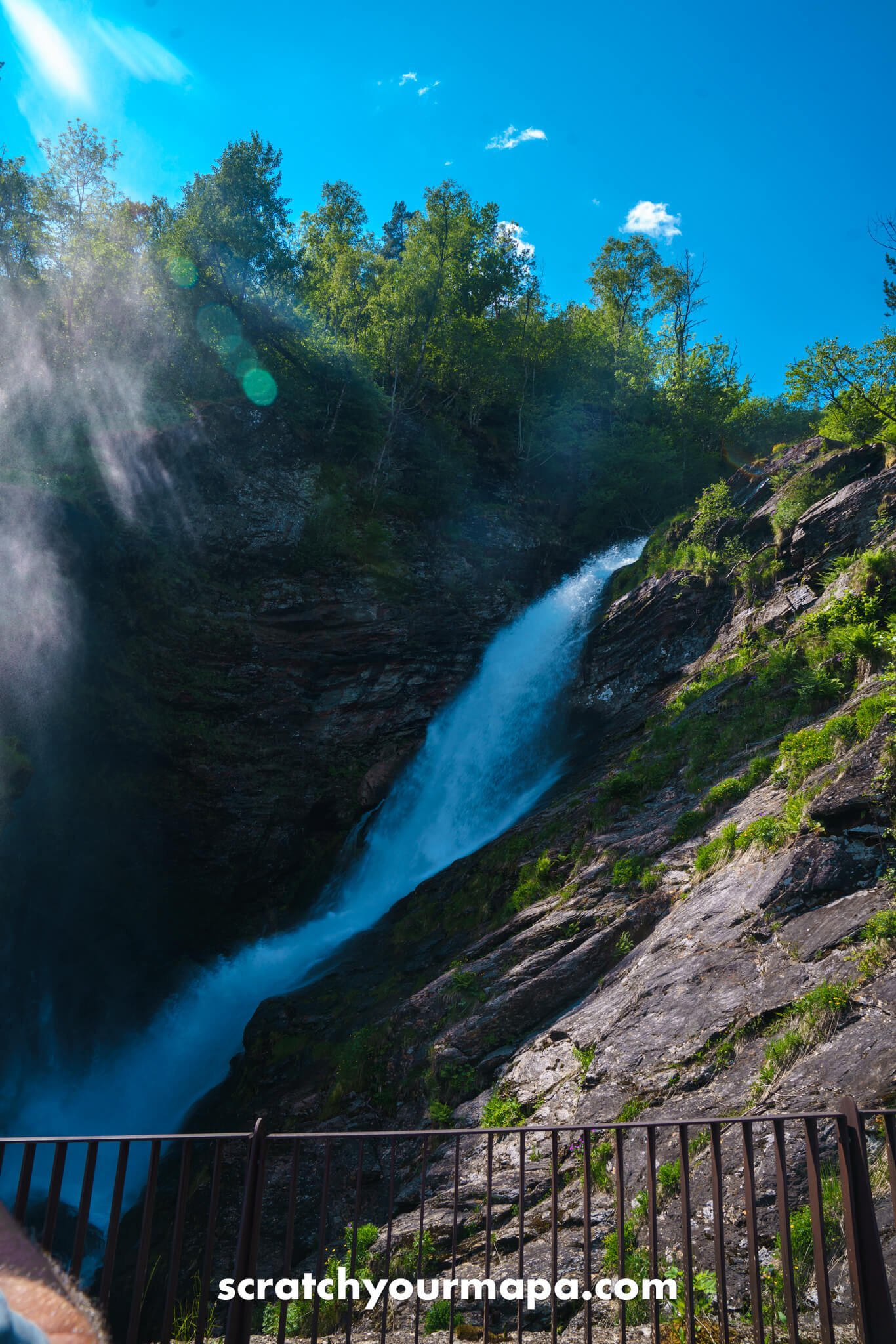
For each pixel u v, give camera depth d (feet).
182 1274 44.39
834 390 90.48
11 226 132.67
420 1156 42.22
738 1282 22.18
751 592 83.20
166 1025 93.09
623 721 87.15
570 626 113.70
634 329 215.31
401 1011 52.80
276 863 105.50
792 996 33.42
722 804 54.13
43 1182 70.44
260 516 117.70
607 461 162.30
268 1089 57.62
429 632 122.42
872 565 64.69
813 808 41.55
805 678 61.93
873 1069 27.35
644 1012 38.93
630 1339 21.40
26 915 89.20
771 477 96.32
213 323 130.93
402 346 149.89
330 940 89.45
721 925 41.19
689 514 104.94
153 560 104.22
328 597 117.08
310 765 109.40
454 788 102.42
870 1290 13.85
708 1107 30.86
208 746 103.40
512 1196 32.73
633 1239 26.30
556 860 61.46
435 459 142.41
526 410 172.45
